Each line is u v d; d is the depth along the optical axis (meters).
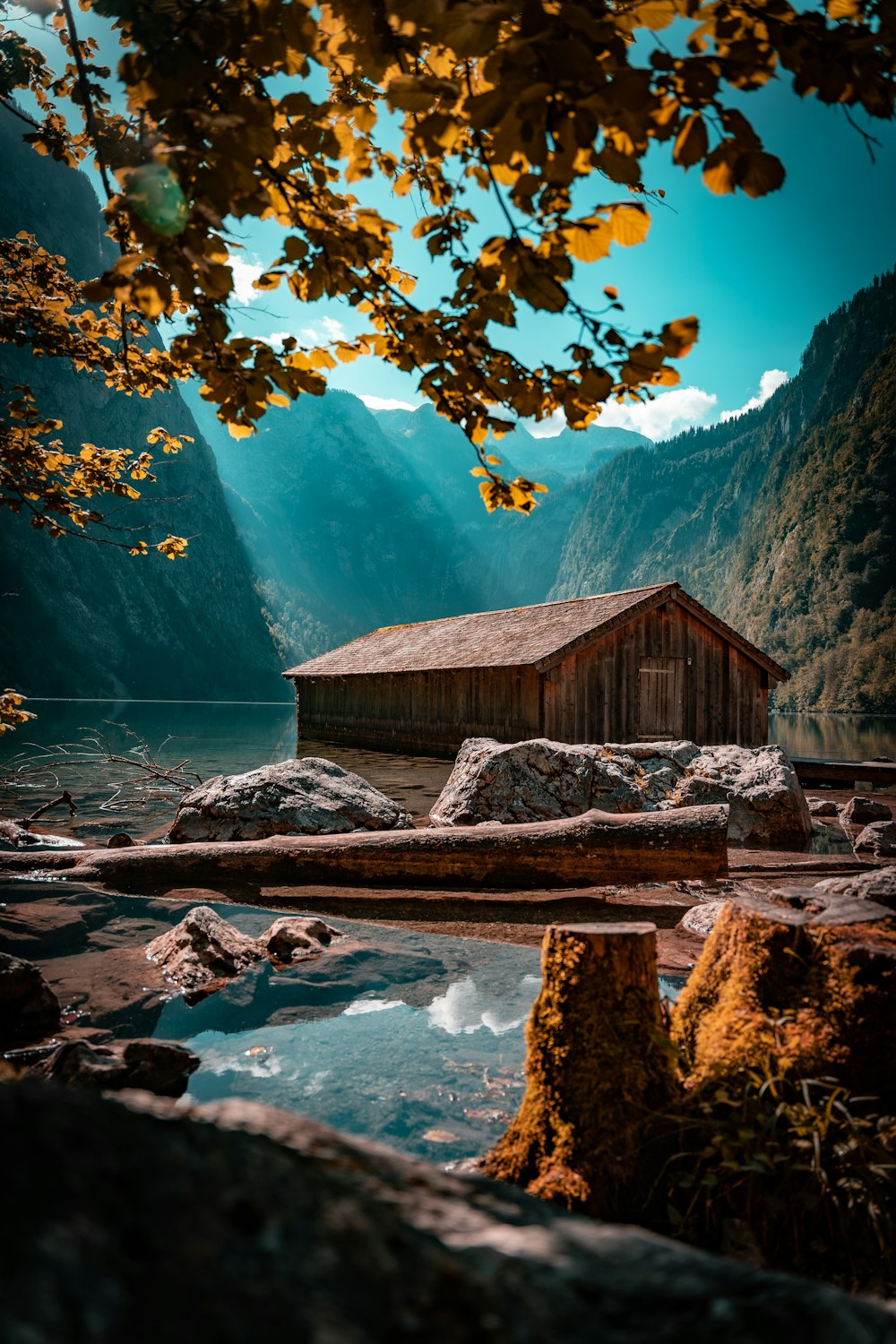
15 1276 0.57
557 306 2.28
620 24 1.83
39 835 9.89
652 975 3.04
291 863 7.65
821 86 1.82
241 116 1.91
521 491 3.02
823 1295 0.79
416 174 2.83
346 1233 0.78
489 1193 0.98
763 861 8.96
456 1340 0.68
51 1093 0.79
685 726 21.20
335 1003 4.62
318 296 2.71
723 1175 2.61
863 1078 2.73
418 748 25.45
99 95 3.92
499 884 7.57
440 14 1.67
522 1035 4.15
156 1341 0.58
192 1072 3.70
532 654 20.09
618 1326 0.74
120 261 2.16
